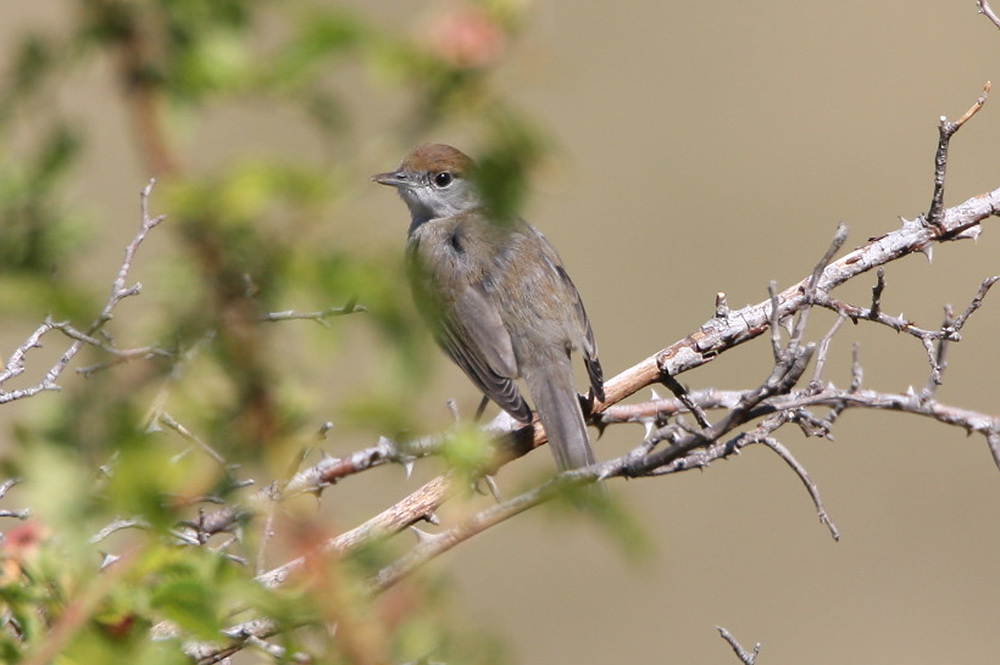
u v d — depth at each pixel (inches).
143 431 155.5
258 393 160.4
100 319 173.3
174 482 157.0
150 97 151.3
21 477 159.0
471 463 175.9
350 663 178.9
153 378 158.2
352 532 274.1
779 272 966.4
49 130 161.3
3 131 157.5
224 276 152.6
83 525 155.8
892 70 1104.8
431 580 207.2
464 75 155.0
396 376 155.6
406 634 200.8
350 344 164.4
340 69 153.7
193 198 145.6
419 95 155.2
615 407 394.6
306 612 175.0
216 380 160.2
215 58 150.1
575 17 1152.8
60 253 167.2
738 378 898.7
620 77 1106.7
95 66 153.9
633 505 181.2
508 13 159.6
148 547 177.6
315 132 167.9
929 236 386.3
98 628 183.6
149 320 157.2
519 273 504.1
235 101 153.6
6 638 186.5
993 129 1059.3
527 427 447.8
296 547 173.9
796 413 306.2
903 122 1063.0
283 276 151.9
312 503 203.5
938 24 1143.6
